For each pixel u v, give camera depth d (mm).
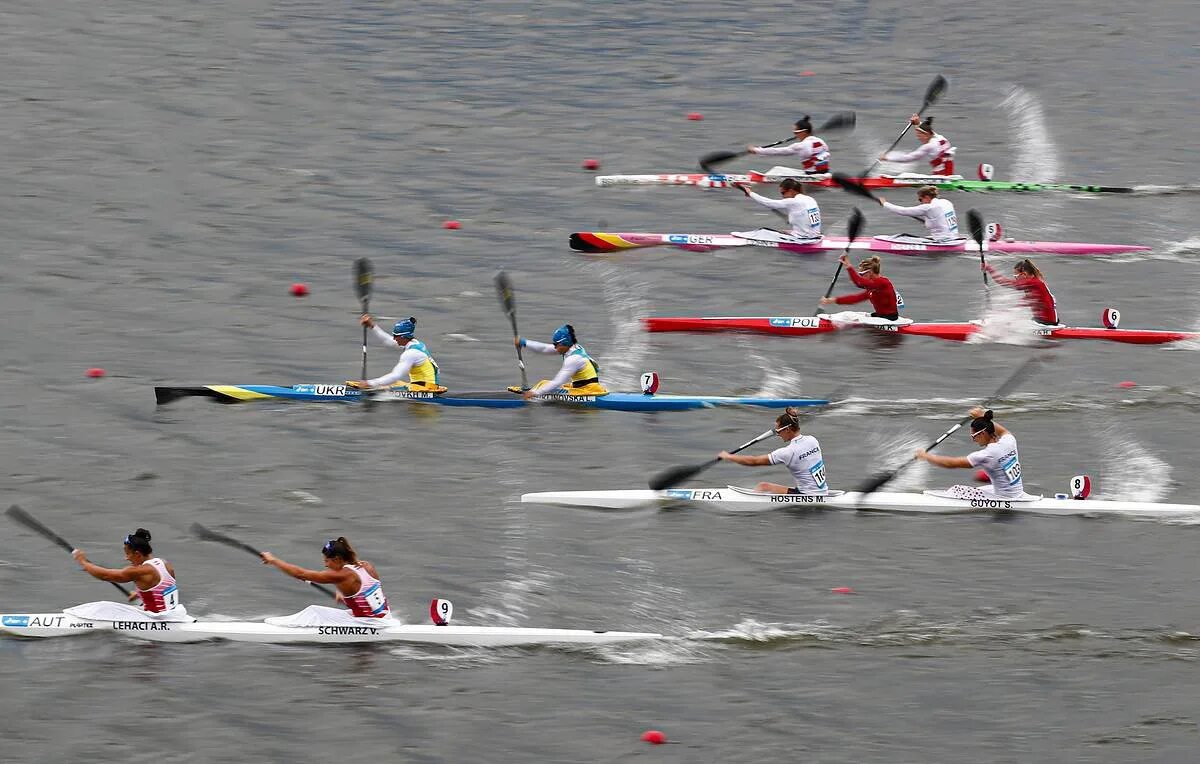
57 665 76438
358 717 72688
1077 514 94812
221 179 161625
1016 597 84750
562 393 111125
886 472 98312
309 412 108312
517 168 169500
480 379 116125
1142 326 129125
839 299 127000
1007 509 95250
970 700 75000
